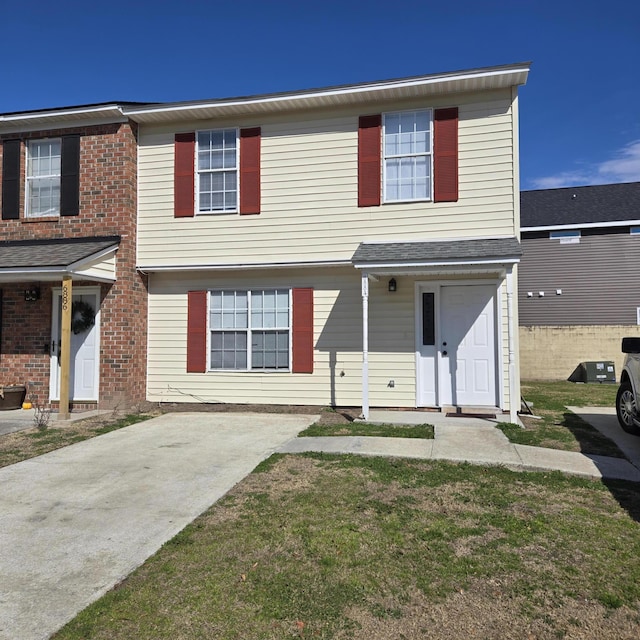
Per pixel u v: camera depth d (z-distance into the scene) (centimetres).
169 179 1059
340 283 1005
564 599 327
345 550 393
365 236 977
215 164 1055
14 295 1074
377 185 973
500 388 930
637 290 2008
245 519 454
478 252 833
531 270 2122
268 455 661
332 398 1002
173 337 1070
